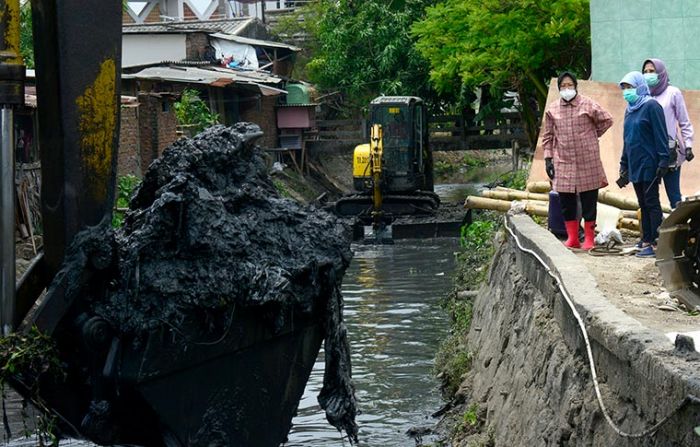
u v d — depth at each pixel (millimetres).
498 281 12242
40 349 6941
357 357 13914
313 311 7797
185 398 7270
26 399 7234
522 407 8328
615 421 5941
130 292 7086
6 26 7008
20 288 7281
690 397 4832
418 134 31844
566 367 7211
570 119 11609
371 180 30438
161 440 7441
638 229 12461
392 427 10781
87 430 7211
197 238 7168
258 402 7652
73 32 7066
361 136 42938
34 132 19438
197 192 7246
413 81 40781
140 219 7445
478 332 12656
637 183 10953
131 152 25406
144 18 53312
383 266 23062
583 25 24375
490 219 23594
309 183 40031
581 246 11859
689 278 8234
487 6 25547
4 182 6996
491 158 53531
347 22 42406
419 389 12164
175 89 32594
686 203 7840
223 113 36500
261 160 7879
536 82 27141
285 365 7773
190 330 7168
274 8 60344
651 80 11359
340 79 43344
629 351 5766
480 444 9094
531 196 14453
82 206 7176
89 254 7062
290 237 7621
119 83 7289
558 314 8008
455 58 27156
